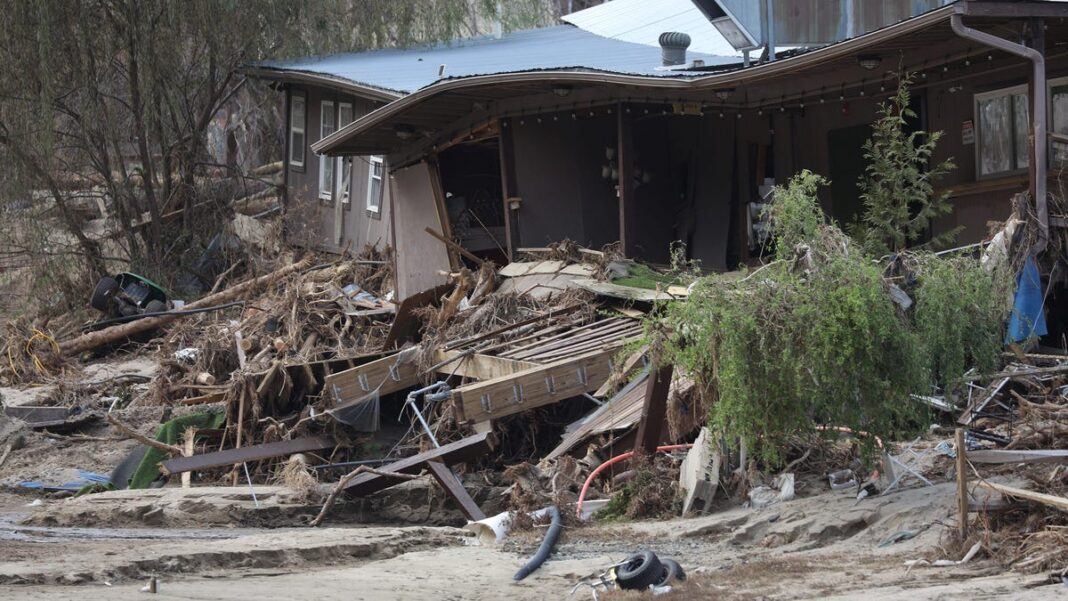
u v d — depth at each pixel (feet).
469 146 114.73
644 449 57.52
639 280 79.25
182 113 146.20
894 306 46.65
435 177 104.58
